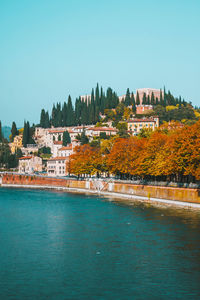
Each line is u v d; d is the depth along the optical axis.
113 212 119.81
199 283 58.66
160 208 126.56
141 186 162.50
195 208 123.88
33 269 64.56
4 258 70.25
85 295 54.59
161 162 143.88
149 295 54.56
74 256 71.44
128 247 77.00
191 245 78.12
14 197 174.38
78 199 162.50
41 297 54.09
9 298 53.81
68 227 96.81
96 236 86.38
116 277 61.00
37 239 84.19
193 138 126.88
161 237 84.62
